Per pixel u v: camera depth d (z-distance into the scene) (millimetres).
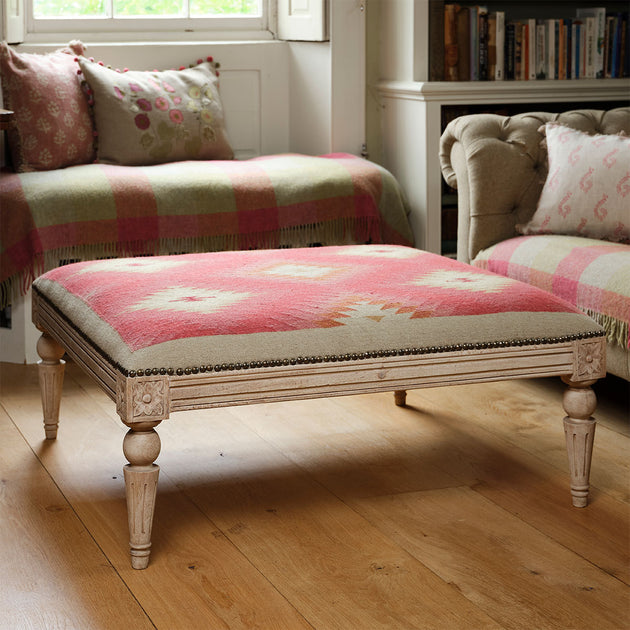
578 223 2836
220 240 3289
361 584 1807
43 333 2471
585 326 2088
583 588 1794
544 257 2730
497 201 3000
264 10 4109
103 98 3553
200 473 2332
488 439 2553
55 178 3176
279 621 1680
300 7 3955
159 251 3219
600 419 2697
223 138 3791
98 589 1789
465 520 2080
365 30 3912
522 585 1804
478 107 3895
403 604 1736
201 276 2221
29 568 1866
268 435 2584
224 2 4066
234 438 2561
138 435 1816
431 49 3701
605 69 3918
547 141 2986
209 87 3820
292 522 2070
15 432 2592
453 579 1825
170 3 3994
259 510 2131
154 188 3219
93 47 3787
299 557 1915
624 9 4191
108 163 3572
